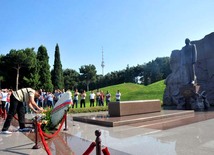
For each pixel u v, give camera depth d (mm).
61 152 4836
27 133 7113
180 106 15281
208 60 17766
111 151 4859
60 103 7445
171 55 20094
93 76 70250
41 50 46750
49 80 46344
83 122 10078
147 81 66938
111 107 10906
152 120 9867
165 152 4668
